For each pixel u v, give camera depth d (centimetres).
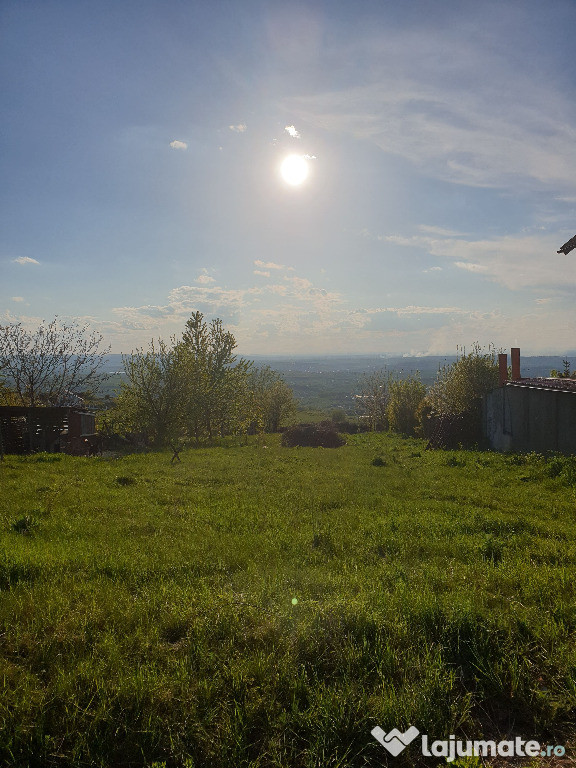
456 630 427
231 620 448
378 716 329
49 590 520
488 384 2761
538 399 1989
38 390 3177
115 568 610
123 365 2544
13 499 1085
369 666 387
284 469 1697
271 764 298
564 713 343
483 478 1449
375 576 593
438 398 3048
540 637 422
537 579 561
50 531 823
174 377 2544
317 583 564
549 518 955
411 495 1202
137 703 333
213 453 2275
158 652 405
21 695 340
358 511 1020
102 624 458
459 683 374
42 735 308
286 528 863
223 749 300
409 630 437
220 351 2977
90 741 308
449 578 586
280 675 367
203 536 798
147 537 791
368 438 3086
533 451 2028
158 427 2542
